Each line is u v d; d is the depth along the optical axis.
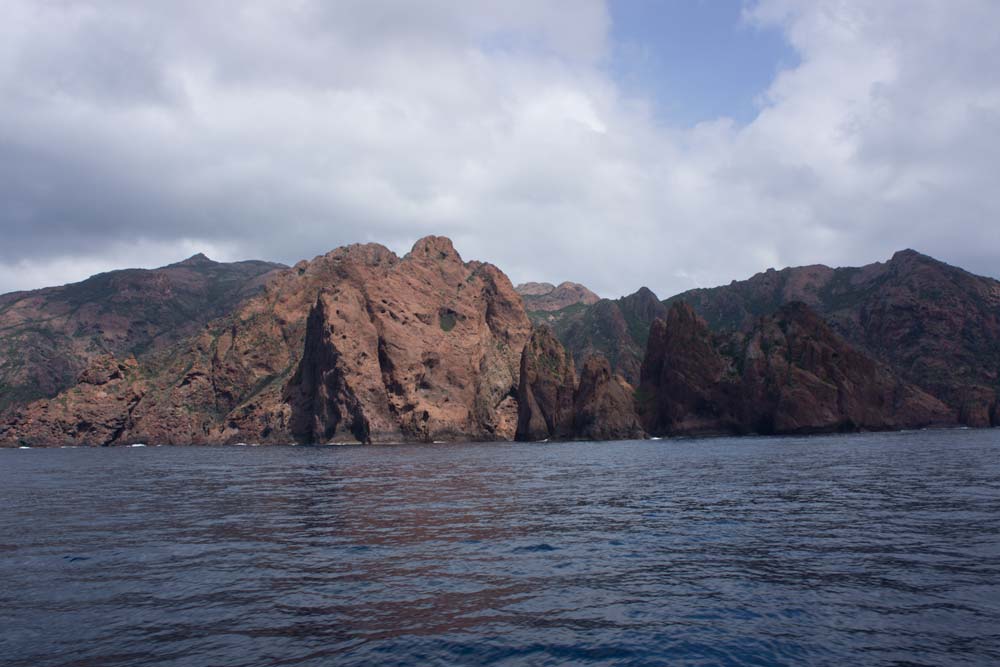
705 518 26.97
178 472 62.31
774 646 12.09
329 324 144.38
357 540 22.86
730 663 11.39
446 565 18.84
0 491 43.59
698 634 12.81
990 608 13.91
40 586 16.72
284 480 49.91
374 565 18.91
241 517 29.08
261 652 12.04
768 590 15.73
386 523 26.80
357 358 143.62
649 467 58.56
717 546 21.11
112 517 29.59
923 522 24.56
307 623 13.70
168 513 30.81
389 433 141.38
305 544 22.17
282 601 15.27
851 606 14.30
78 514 30.81
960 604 14.22
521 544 21.88
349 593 15.94
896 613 13.75
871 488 36.50
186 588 16.45
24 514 31.03
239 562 19.41
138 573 18.08
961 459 58.16
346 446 131.62
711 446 98.88
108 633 13.09
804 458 64.50
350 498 36.28
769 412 144.12
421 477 50.91
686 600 15.10
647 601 15.05
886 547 20.17
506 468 60.75
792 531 23.38
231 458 91.12
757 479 43.78
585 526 25.55
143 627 13.45
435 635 12.92
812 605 14.45
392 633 13.05
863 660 11.31
